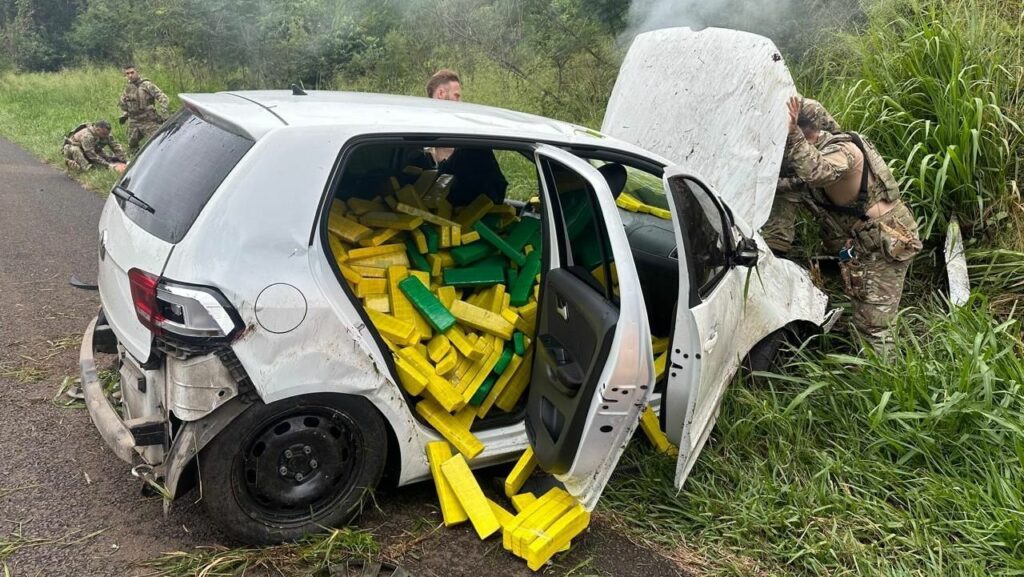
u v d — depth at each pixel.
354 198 3.15
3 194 8.36
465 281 3.16
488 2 10.62
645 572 2.71
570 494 2.81
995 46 5.21
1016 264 4.52
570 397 2.66
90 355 2.95
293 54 12.12
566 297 2.82
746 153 4.27
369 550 2.62
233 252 2.36
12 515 2.74
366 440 2.67
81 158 9.80
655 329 3.68
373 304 2.87
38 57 28.84
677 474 2.84
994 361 3.53
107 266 2.77
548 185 2.96
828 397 3.67
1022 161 4.88
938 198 4.70
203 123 2.76
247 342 2.36
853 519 2.96
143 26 15.19
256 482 2.54
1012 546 2.76
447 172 3.61
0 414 3.47
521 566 2.67
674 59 4.69
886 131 5.11
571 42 8.27
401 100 3.26
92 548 2.59
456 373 2.95
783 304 3.83
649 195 3.87
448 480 2.78
